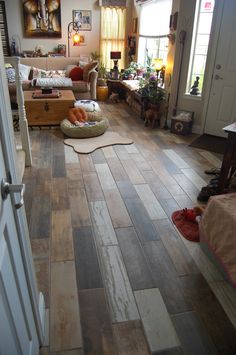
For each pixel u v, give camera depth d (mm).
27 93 4711
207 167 3305
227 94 4078
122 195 2656
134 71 6316
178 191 2770
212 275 1807
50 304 1568
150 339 1416
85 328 1454
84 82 5910
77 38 6523
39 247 1975
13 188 869
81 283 1710
